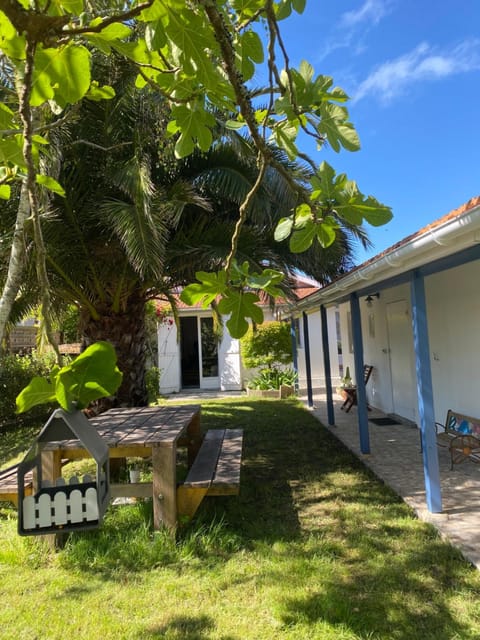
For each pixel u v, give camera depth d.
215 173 5.96
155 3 0.99
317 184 1.17
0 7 0.82
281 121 1.47
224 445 5.18
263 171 1.33
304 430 8.21
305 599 2.86
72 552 3.51
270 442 7.36
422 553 3.40
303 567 3.24
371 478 5.31
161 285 6.71
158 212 5.05
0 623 2.72
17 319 6.63
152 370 12.21
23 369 9.71
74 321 10.84
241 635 2.54
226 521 4.09
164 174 6.20
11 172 1.62
